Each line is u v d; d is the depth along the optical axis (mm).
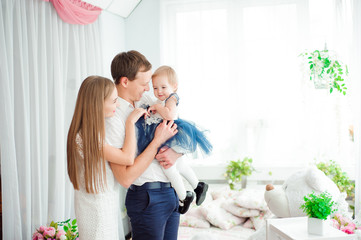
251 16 3805
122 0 3500
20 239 2277
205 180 3891
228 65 3854
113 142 1585
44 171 2557
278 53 3750
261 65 3785
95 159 1502
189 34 3934
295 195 2490
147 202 1634
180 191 1718
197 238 2090
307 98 3619
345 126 3559
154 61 4016
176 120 1830
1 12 2211
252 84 3801
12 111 2271
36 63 2502
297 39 3717
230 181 3744
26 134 2371
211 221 3170
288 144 3725
